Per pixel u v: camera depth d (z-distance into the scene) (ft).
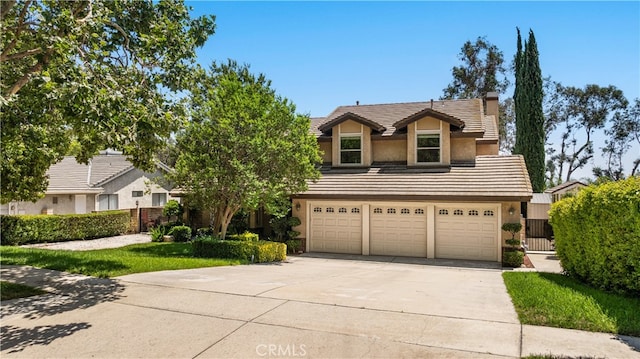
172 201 72.18
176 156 45.65
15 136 29.01
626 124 134.10
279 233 55.21
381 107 69.41
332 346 15.53
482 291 26.37
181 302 22.13
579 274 29.19
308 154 47.29
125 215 75.72
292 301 22.18
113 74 25.72
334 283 28.99
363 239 52.75
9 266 34.35
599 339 15.89
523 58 96.89
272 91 47.26
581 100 136.15
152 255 44.62
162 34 28.17
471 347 15.17
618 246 22.76
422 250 50.57
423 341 15.88
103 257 39.78
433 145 55.21
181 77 29.04
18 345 16.24
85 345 16.19
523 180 47.67
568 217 30.78
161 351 15.42
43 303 22.31
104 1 27.45
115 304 21.95
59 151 38.58
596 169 142.00
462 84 131.44
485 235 48.03
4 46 26.21
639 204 20.94
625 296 22.70
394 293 25.13
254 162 44.39
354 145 58.95
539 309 19.97
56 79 21.67
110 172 80.33
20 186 38.68
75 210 72.79
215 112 42.34
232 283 27.66
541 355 14.25
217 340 16.42
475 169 52.31
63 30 22.89
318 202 55.01
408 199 48.88
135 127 24.07
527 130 94.07
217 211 49.52
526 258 51.47
